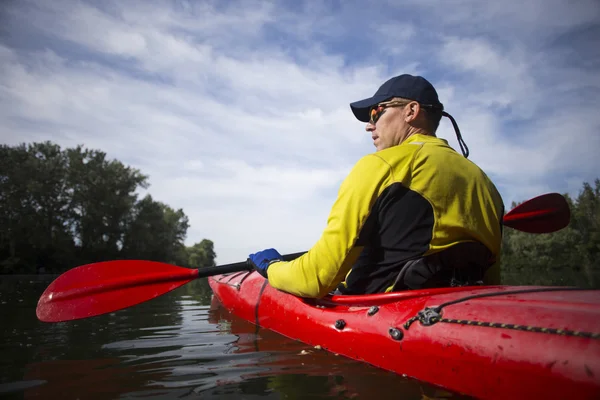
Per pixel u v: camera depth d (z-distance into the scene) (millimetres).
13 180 27328
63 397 1372
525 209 2047
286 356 1875
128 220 34344
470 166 1621
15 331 2816
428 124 1787
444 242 1504
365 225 1584
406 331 1442
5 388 1474
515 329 1129
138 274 2623
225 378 1571
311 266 1695
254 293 3020
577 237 26875
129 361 1887
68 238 28703
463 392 1221
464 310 1315
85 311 2439
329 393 1348
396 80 1834
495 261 1731
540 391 1007
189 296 6242
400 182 1518
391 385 1367
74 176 30812
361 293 1811
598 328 982
